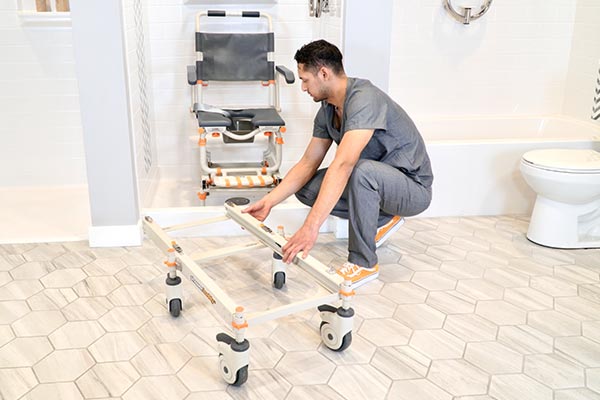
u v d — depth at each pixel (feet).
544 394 5.52
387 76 8.70
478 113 12.53
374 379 5.72
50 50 10.59
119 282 7.52
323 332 6.17
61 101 10.89
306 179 7.57
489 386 5.63
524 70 12.36
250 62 10.64
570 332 6.54
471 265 8.11
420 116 12.36
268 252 8.50
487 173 9.75
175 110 11.39
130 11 8.66
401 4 11.68
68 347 6.16
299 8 11.09
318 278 6.12
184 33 10.98
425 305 7.06
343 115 6.93
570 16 12.10
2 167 11.09
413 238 8.99
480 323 6.69
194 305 7.00
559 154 8.77
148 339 6.32
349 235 7.48
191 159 11.70
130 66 8.51
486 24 11.99
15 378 5.66
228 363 5.49
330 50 6.63
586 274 7.91
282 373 5.80
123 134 8.18
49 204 10.33
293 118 11.71
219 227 9.06
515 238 9.05
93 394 5.46
